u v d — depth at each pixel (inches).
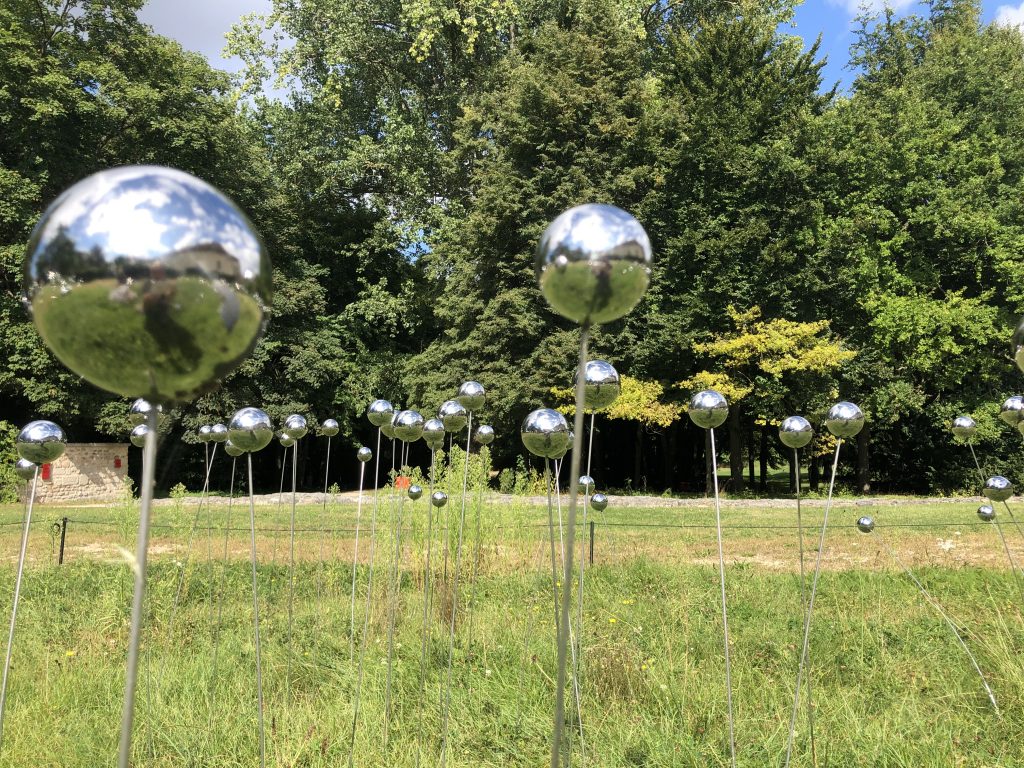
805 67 902.4
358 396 1079.6
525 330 850.1
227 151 973.2
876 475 1152.8
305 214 1126.4
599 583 294.4
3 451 820.0
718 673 185.0
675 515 622.8
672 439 1056.8
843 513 634.2
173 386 44.2
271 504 684.7
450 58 1069.8
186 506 647.1
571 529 55.6
